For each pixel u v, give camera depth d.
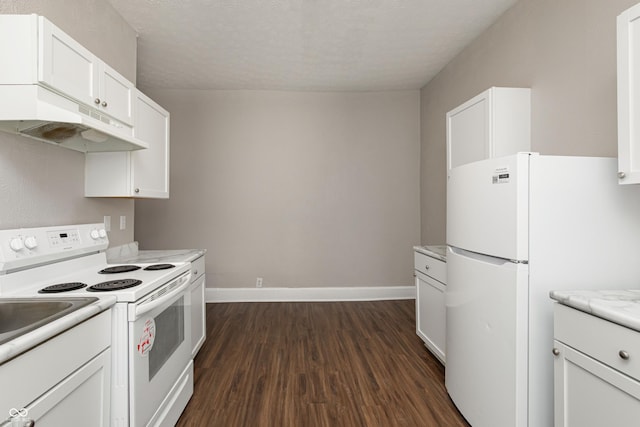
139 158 2.08
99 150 1.92
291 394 2.02
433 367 2.35
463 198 1.79
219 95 4.01
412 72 3.60
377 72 3.58
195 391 2.05
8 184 1.44
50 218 1.69
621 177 1.26
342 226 4.11
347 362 2.43
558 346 1.26
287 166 4.07
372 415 1.82
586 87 1.79
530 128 2.18
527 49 2.23
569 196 1.40
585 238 1.41
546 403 1.37
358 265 4.11
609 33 1.66
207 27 2.65
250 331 3.04
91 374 1.16
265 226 4.06
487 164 1.57
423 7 2.42
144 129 2.15
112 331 1.30
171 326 1.71
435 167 3.71
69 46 1.44
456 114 2.57
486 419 1.55
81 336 1.11
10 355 0.80
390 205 4.12
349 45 2.98
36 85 1.29
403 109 4.12
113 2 2.28
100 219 2.13
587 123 1.79
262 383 2.14
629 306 1.07
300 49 3.05
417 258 2.75
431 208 3.81
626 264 1.44
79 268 1.72
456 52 3.14
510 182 1.41
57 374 0.99
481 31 2.76
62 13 1.77
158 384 1.54
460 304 1.80
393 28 2.71
